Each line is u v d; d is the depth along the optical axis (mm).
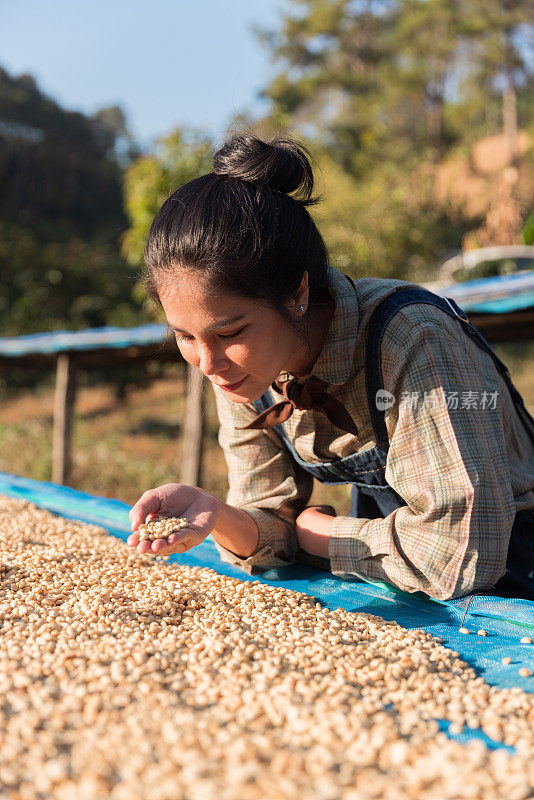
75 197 33625
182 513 1688
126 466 8742
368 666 1287
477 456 1545
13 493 2967
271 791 812
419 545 1587
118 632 1408
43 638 1342
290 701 1104
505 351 13016
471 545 1538
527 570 1764
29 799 810
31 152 32562
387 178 15992
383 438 1642
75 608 1546
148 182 9203
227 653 1319
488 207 17375
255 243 1312
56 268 16078
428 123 29516
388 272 12977
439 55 28203
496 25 26188
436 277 13172
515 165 22281
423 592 1636
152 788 826
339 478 1856
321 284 1533
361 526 1764
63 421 6793
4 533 2223
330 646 1373
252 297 1339
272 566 1949
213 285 1305
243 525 1815
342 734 986
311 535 1889
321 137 26844
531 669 1312
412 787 844
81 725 999
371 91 29812
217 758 903
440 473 1545
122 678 1168
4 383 14875
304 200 1505
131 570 1886
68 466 6816
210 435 9820
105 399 13961
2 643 1333
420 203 15000
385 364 1572
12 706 1068
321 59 30578
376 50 30391
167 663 1237
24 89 38375
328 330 1574
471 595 1581
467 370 1597
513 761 915
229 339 1374
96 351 6648
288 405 1718
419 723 1055
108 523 2514
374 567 1712
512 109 26156
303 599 1708
